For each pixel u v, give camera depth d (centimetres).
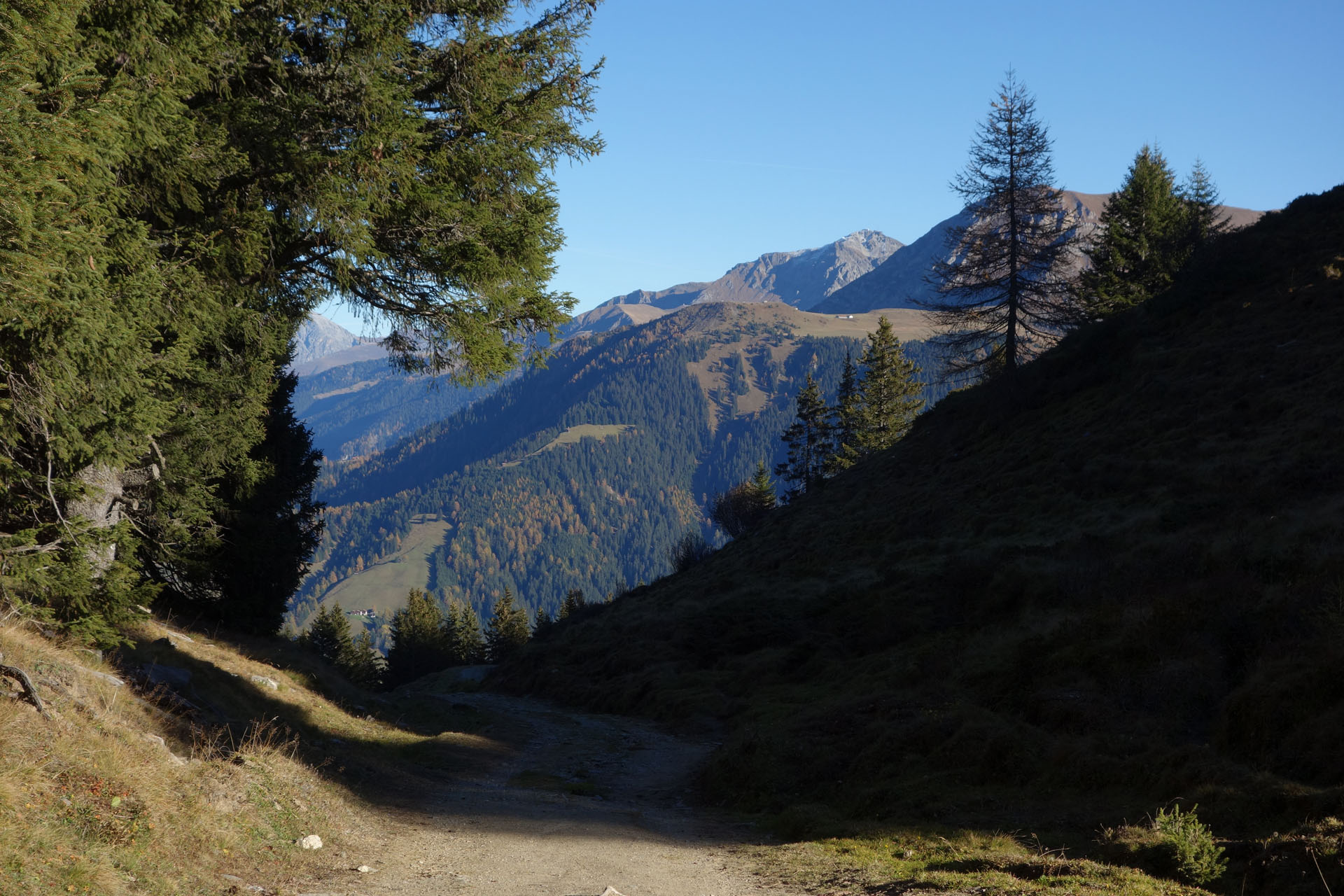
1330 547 1686
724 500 8931
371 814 993
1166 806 956
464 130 1111
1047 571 2406
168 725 927
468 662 10519
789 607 3234
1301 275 3909
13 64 563
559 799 1381
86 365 753
